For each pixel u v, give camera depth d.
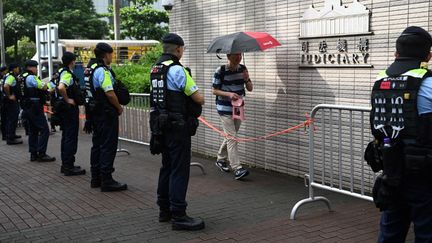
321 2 6.40
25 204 6.05
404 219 3.29
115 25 21.59
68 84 7.43
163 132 4.86
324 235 4.69
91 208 5.80
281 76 7.10
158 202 5.20
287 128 7.10
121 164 8.35
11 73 11.14
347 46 6.11
